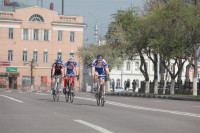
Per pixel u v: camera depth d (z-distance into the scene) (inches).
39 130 396.2
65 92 945.5
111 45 2331.4
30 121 478.3
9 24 3484.3
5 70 3486.7
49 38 3595.0
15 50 3503.9
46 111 631.2
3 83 3486.7
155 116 575.5
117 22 2241.6
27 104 820.6
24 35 3533.5
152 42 1793.8
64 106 770.8
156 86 2068.2
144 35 1865.2
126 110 693.3
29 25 3538.4
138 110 698.8
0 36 3459.6
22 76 3538.4
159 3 2037.4
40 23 3567.9
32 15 3560.5
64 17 3651.6
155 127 433.1
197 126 453.4
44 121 478.6
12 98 1104.8
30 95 1411.2
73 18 3666.3
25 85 3553.2
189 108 796.0
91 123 461.1
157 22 1777.8
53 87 978.1
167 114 618.5
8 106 750.5
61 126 429.4
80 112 622.8
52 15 3612.2
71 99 916.6
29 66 3548.2
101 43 3184.1
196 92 1688.0
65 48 3627.0
